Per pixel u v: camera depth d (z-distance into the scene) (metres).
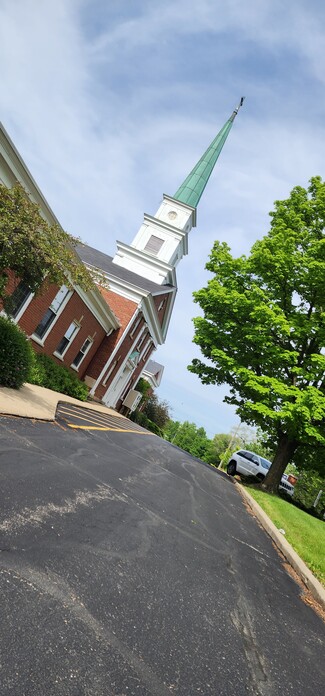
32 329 15.59
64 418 10.84
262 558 6.71
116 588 3.42
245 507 11.33
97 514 4.88
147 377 50.78
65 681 2.22
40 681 2.15
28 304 14.33
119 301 25.08
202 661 2.99
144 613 3.26
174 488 8.98
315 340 16.78
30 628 2.49
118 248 34.38
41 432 7.81
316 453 18.34
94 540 4.12
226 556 5.82
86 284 11.07
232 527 7.91
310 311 17.98
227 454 50.44
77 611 2.87
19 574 2.98
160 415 49.59
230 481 16.38
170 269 33.94
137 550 4.41
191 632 3.32
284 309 18.27
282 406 15.58
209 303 18.66
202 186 39.56
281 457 17.75
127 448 11.88
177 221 37.16
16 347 10.41
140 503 6.32
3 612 2.52
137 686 2.42
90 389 22.95
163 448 17.98
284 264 16.92
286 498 21.45
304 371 15.98
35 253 8.99
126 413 32.44
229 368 17.45
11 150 10.28
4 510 3.87
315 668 3.73
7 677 2.08
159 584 3.89
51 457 6.43
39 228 9.33
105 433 12.56
